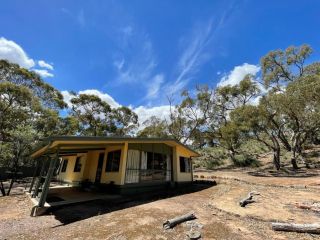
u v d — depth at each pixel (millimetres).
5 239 5473
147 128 34562
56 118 24578
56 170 21281
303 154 23969
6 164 15117
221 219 6223
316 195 9211
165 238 4945
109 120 35969
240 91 28656
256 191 10281
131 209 7570
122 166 10984
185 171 14883
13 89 19375
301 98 16672
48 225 6473
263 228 5520
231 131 23328
